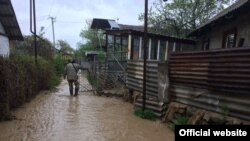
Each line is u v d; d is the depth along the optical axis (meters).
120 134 8.02
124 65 17.08
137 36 15.80
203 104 7.90
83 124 9.04
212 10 23.78
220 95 7.22
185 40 17.27
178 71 8.99
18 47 23.88
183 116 8.56
